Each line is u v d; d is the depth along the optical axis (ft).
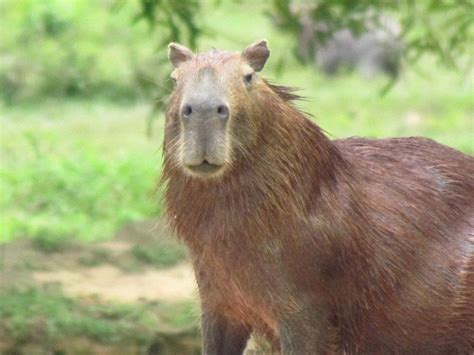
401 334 36.27
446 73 141.18
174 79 33.35
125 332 57.98
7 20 145.18
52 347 56.90
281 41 141.69
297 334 34.40
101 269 69.62
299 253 33.73
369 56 142.31
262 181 32.99
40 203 85.66
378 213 35.60
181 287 66.44
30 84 132.26
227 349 36.42
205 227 33.53
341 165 35.19
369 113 121.70
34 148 99.71
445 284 36.27
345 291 34.86
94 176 90.22
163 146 33.88
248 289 34.01
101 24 144.66
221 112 31.40
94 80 133.49
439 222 36.60
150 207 80.89
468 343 36.99
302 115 34.22
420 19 66.03
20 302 59.98
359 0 59.31
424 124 116.06
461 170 37.96
